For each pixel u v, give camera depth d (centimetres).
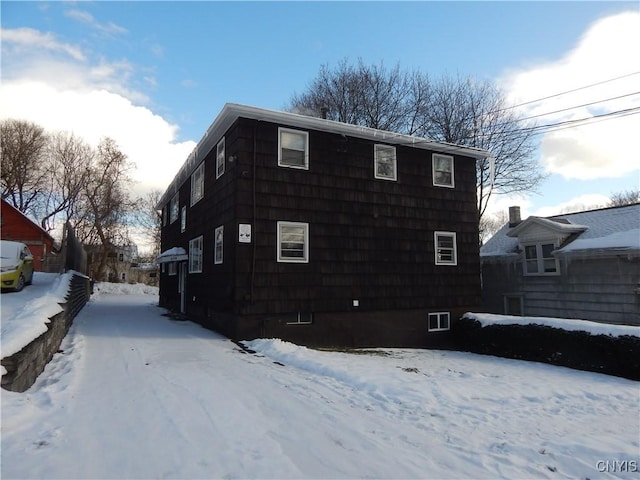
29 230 2305
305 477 360
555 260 1709
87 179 3916
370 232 1331
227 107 1120
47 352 729
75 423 457
